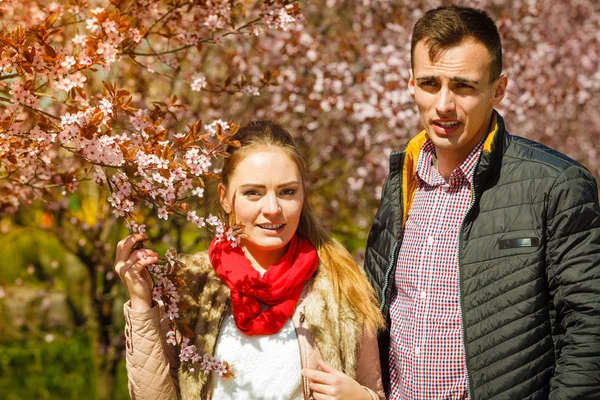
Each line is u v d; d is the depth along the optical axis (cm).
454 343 210
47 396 711
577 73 570
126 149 192
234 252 217
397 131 468
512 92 472
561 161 201
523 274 197
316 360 207
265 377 206
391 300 230
